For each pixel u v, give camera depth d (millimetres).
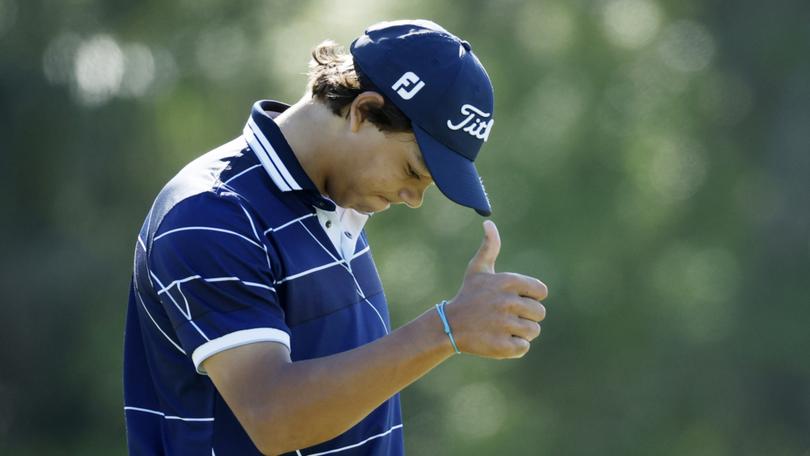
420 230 36281
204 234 8148
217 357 8000
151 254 8352
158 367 8695
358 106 8531
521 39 37562
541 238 36656
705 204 39125
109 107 34656
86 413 39344
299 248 8484
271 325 8062
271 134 8570
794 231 40031
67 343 38250
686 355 38562
